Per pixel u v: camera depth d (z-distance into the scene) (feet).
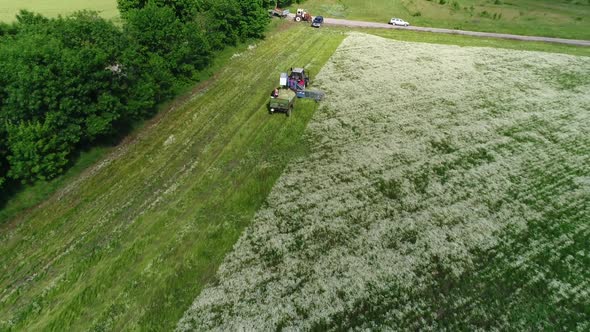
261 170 85.10
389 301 57.88
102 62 82.69
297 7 231.30
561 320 55.98
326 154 92.43
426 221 73.56
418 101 119.55
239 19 152.56
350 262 64.03
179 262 61.72
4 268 58.90
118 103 85.92
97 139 88.02
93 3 196.34
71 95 76.54
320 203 76.84
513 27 205.87
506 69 145.59
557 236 70.90
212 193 77.25
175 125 99.66
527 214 75.92
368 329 53.67
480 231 71.51
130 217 69.97
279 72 134.51
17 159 68.18
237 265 62.18
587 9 244.83
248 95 116.98
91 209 71.15
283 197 77.82
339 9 231.91
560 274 63.31
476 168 89.45
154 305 54.95
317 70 138.82
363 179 84.43
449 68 144.46
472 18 224.94
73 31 87.25
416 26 205.05
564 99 123.54
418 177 85.97
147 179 79.82
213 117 104.12
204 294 57.00
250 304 56.13
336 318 55.11
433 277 62.08
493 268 63.93
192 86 120.26
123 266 60.34
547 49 169.58
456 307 57.26
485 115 112.88
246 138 95.91
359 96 120.98
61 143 76.54
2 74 69.82
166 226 68.49
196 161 86.22
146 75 98.17
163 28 109.60
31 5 183.32
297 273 61.57
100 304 54.60
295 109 110.52
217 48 144.87
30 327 51.08
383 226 71.87
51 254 61.77
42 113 74.64
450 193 81.30
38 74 70.74
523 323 55.31
